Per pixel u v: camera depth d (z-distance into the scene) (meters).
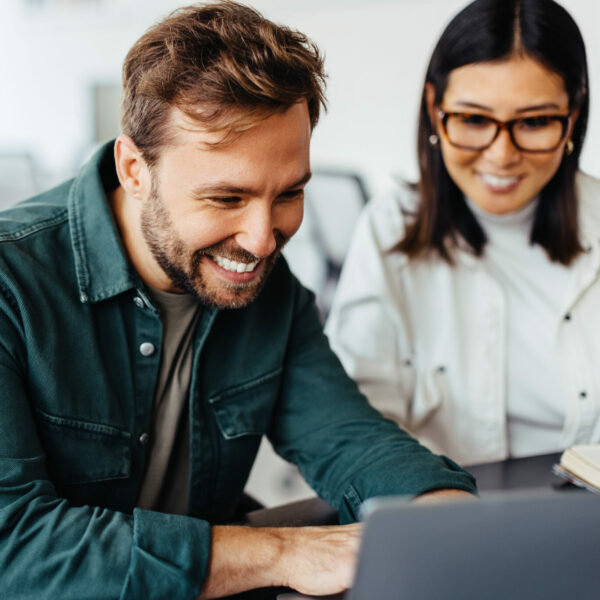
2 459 0.92
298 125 0.93
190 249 0.98
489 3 1.33
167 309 1.15
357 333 1.62
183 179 0.93
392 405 1.59
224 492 1.24
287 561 0.92
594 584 0.54
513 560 0.53
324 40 4.52
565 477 1.21
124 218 1.13
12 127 6.80
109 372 1.09
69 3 5.97
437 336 1.63
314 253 4.12
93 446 1.07
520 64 1.32
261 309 1.24
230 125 0.89
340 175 3.33
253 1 4.77
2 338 0.97
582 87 1.39
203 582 0.89
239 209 0.95
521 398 1.61
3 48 6.67
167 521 0.92
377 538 0.51
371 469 1.11
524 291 1.60
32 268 1.03
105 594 0.86
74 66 6.10
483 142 1.40
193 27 0.93
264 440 2.99
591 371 1.57
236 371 1.21
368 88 4.36
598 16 3.19
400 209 1.68
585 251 1.56
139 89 0.95
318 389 1.25
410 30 4.09
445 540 0.52
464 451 1.64
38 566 0.87
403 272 1.64
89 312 1.07
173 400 1.17
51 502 0.92
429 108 1.51
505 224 1.57
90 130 6.08
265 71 0.90
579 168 1.61
